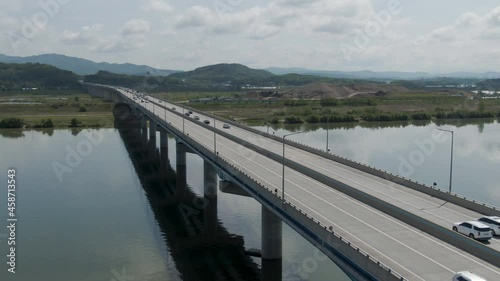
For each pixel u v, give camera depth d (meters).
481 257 40.00
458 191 95.19
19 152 144.75
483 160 126.88
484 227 44.09
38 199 95.44
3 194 98.69
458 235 42.50
